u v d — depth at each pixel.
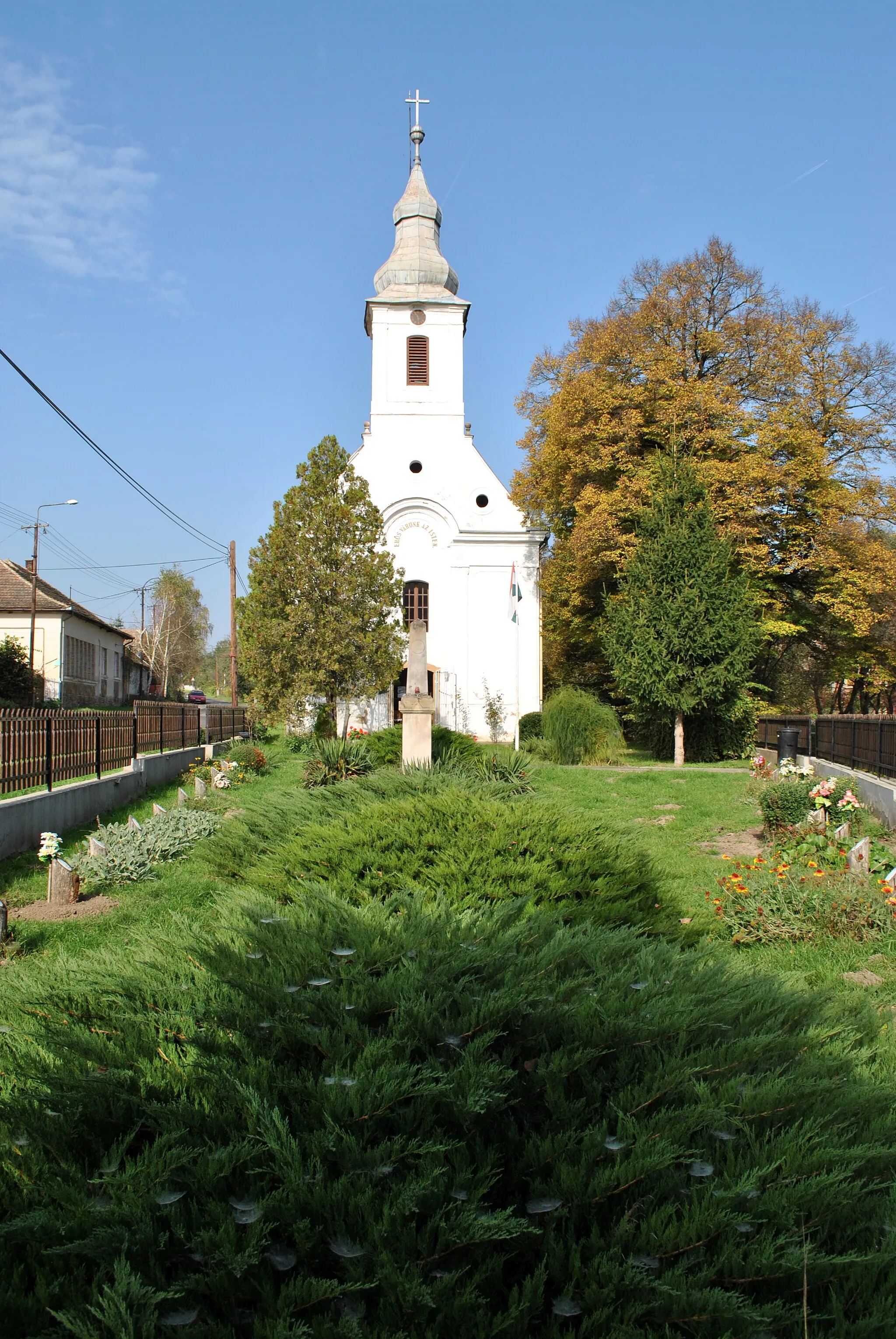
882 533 30.78
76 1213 2.44
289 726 27.72
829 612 28.61
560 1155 2.66
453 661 32.53
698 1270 2.43
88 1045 3.07
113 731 15.49
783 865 8.62
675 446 25.62
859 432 28.16
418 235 34.59
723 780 18.50
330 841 6.39
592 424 27.84
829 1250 2.53
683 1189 2.60
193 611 92.19
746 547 26.39
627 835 6.92
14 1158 2.64
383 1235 2.35
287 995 3.17
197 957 3.65
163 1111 2.69
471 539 32.84
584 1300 2.34
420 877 6.01
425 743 15.03
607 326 27.91
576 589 29.94
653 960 3.89
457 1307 2.26
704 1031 3.31
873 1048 4.14
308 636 24.45
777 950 6.82
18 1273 2.32
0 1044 3.32
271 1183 2.56
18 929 7.36
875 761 14.09
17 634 42.97
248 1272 2.33
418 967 3.41
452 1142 2.65
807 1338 2.27
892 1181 2.77
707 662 23.47
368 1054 2.85
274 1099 2.74
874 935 6.92
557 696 24.77
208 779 18.20
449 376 33.47
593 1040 3.11
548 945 3.82
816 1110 2.95
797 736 19.55
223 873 9.09
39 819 11.36
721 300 28.05
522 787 13.64
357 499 25.41
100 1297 2.22
